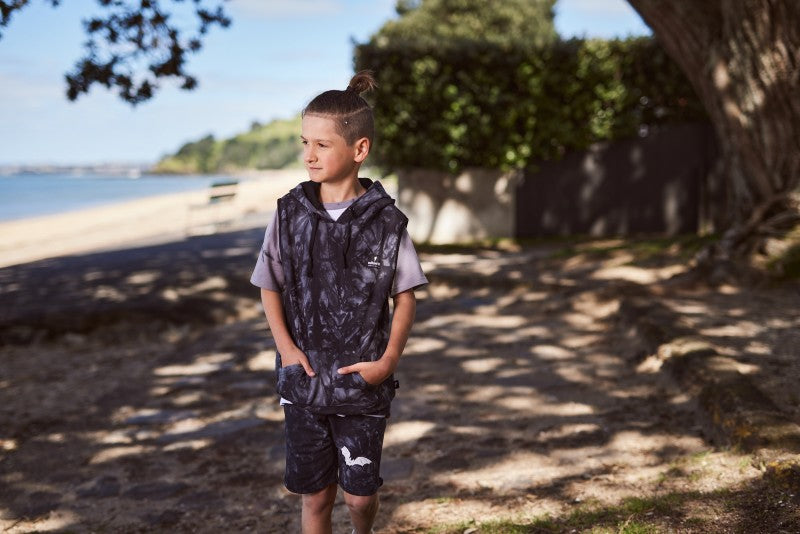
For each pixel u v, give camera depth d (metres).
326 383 2.31
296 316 2.36
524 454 4.10
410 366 6.08
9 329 7.63
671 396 4.70
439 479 3.86
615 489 3.39
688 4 8.11
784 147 7.79
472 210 13.22
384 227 2.33
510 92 12.69
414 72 12.30
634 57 12.88
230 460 4.39
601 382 5.23
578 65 12.77
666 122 13.15
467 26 35.75
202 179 148.25
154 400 5.63
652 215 13.22
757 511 2.75
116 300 8.78
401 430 4.66
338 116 2.28
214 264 11.36
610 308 7.24
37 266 12.34
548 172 13.30
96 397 5.76
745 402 3.91
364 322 2.31
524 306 7.89
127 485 4.09
